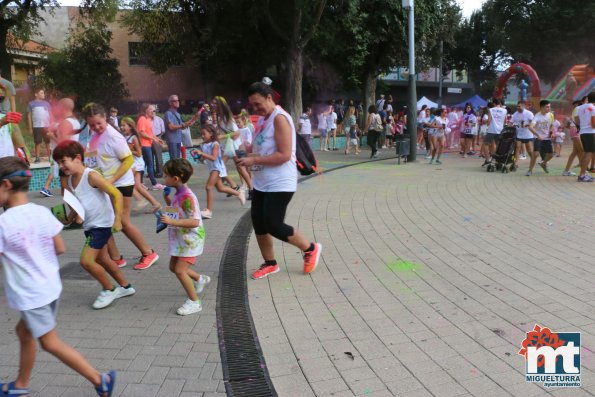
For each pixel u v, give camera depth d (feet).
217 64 79.77
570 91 84.07
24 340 9.46
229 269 17.66
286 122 15.40
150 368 11.00
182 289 15.88
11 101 20.97
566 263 17.26
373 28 72.49
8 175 9.05
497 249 19.10
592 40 99.40
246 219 25.36
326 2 63.31
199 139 58.49
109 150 16.79
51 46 82.64
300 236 16.60
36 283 9.05
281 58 76.48
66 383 10.43
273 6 65.82
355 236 21.50
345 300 14.64
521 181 35.12
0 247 8.79
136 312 14.10
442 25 83.97
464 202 28.12
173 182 13.78
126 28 90.48
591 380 10.18
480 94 170.40
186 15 75.41
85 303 14.78
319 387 10.21
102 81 77.51
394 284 15.78
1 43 69.41
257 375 10.70
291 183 15.81
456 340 12.02
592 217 23.70
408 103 50.01
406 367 10.88
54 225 9.52
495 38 124.67
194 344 12.14
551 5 102.89
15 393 9.61
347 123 61.87
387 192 32.04
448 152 61.21
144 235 22.62
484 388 10.00
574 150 36.42
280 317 13.58
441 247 19.54
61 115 24.41
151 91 92.84
